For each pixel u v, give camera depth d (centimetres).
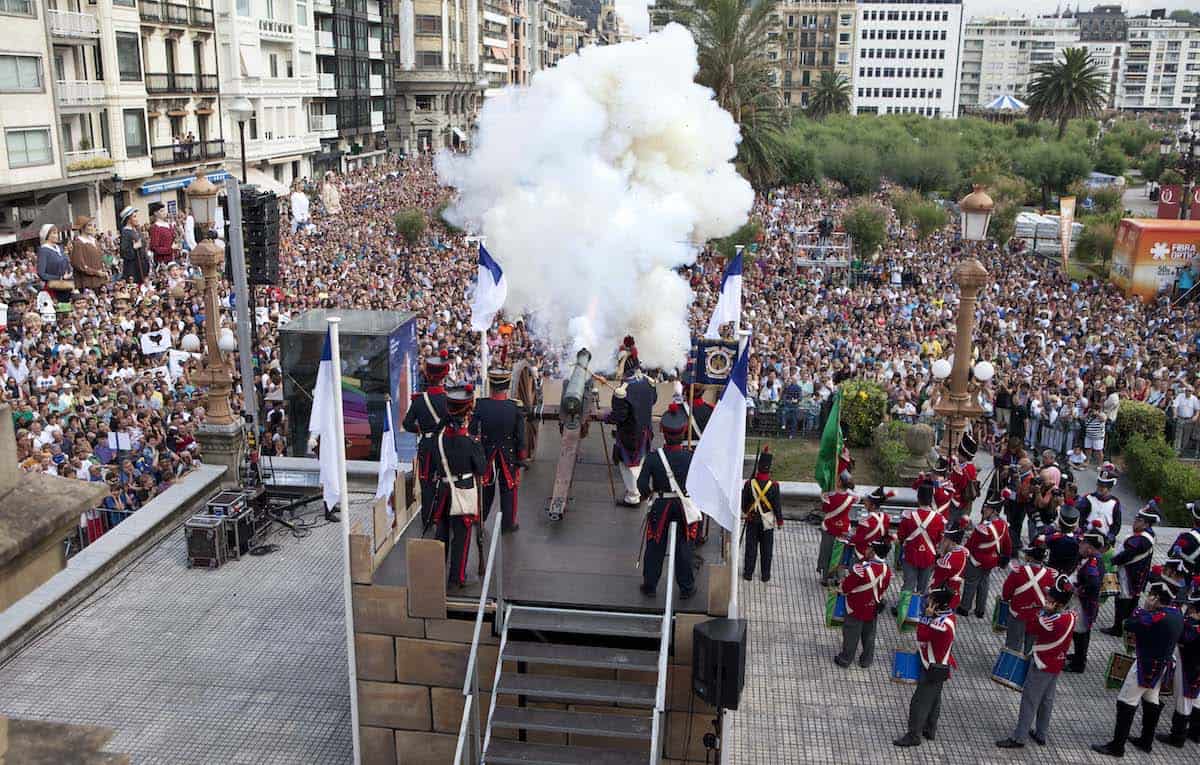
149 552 1483
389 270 3300
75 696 1130
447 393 1012
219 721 1091
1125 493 2027
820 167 7156
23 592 326
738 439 901
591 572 1000
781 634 1273
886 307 3294
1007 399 2230
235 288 1598
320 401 984
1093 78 9594
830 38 14125
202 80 5244
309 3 6612
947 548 1114
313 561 1462
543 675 935
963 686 1160
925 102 17525
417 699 980
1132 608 1259
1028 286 3728
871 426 2059
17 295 2673
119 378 2058
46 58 3831
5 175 3666
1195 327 3166
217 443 1659
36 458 1540
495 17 11019
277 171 6369
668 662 928
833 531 1359
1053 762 1029
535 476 1254
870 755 1035
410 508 1143
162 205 4881
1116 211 5647
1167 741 1060
